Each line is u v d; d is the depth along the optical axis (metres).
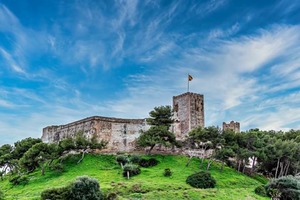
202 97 138.75
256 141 111.75
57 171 100.69
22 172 110.31
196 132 111.19
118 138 123.06
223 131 111.69
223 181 92.00
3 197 76.69
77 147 109.44
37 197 72.56
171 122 122.69
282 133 137.50
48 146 105.19
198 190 80.38
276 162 113.19
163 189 79.44
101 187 79.00
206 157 117.00
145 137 112.75
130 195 74.94
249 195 82.06
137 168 94.56
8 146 125.75
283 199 78.75
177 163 107.19
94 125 120.69
